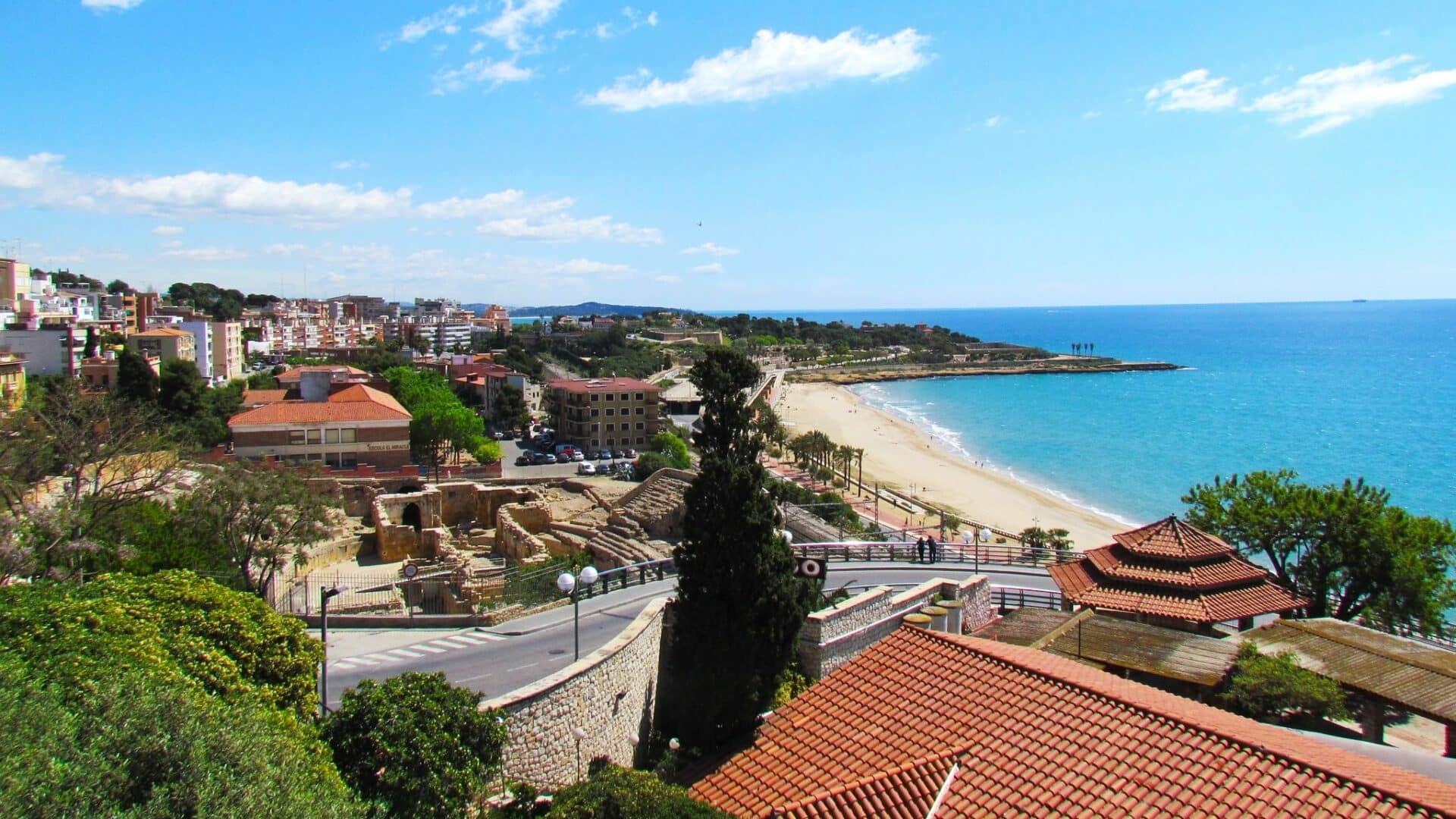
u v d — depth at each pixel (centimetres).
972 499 13538
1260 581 4012
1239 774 1964
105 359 12431
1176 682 3262
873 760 2283
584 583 3641
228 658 2291
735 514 3234
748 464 3291
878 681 2630
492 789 2534
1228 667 3228
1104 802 1961
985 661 2583
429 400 11762
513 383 16700
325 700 2975
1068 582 4122
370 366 18662
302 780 1839
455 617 4394
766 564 3241
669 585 5056
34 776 1472
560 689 2780
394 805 2127
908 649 2752
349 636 4216
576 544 7144
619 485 9331
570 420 14112
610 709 3027
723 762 3072
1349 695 3312
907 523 11081
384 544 6844
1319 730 3097
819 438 14612
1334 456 16125
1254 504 5188
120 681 1862
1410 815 1762
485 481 9394
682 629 3319
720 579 3228
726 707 3272
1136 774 2023
